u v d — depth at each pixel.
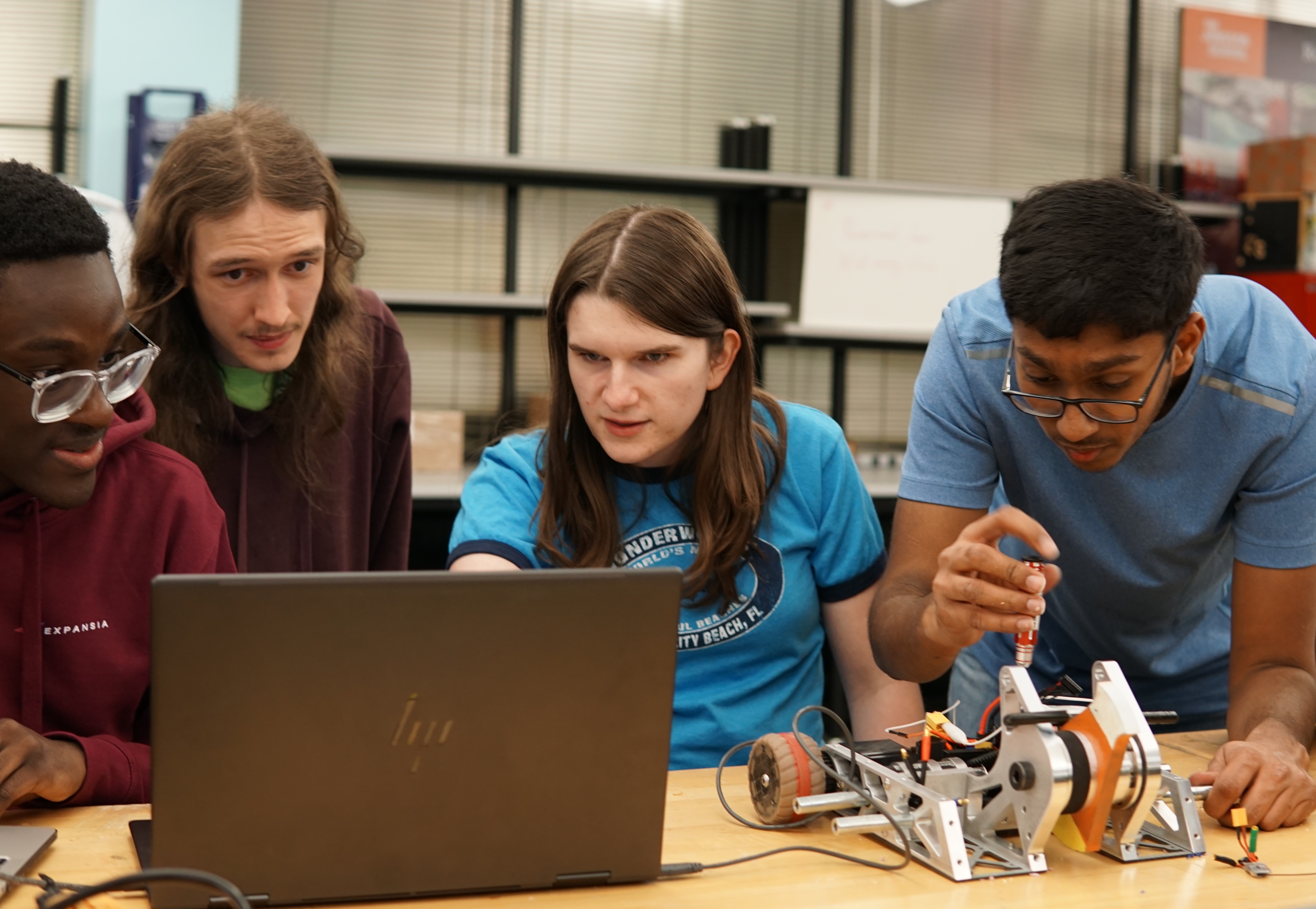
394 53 4.25
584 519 1.33
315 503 1.62
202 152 1.38
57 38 3.84
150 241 1.41
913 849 0.98
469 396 4.30
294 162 1.41
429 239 4.25
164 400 1.47
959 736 1.07
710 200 4.47
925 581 1.31
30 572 1.10
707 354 1.26
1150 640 1.52
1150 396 1.08
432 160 3.88
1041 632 1.63
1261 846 1.02
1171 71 5.04
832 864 0.96
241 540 1.57
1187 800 1.00
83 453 1.02
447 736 0.83
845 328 4.25
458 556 1.33
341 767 0.82
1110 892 0.91
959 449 1.34
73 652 1.13
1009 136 4.89
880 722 1.41
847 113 4.66
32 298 0.95
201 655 0.78
